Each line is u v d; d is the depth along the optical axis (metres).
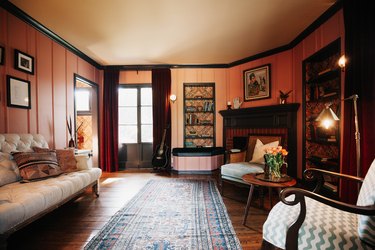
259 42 3.48
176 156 4.28
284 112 3.50
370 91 1.80
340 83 2.35
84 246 1.67
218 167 4.44
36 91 2.79
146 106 4.89
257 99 4.07
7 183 1.95
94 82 4.44
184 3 2.35
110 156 4.53
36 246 1.68
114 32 3.08
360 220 1.01
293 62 3.52
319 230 1.08
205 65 4.68
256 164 2.88
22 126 2.56
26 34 2.62
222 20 2.74
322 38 2.70
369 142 1.80
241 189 3.14
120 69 4.74
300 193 1.09
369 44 1.81
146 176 4.04
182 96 4.73
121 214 2.25
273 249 1.24
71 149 2.77
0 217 1.32
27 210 1.53
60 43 3.28
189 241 1.72
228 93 4.66
